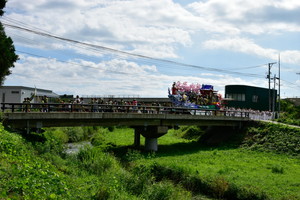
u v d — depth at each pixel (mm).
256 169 24094
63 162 19016
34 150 18672
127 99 59938
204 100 46969
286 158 29562
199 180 19453
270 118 50562
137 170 19094
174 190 16812
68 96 55562
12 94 40469
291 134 34531
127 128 55594
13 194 8531
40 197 8961
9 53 22891
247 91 62469
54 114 23391
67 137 37469
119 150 31281
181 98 43094
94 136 42250
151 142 32625
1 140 14352
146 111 34469
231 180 19469
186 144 39344
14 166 10609
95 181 15578
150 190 16062
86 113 25484
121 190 14773
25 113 21766
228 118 39875
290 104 81000
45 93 49844
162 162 24406
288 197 16516
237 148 35938
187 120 35875
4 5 23047
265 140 35688
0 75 23328
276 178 20875
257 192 17109
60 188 10594
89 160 20406
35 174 10664
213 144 39750
